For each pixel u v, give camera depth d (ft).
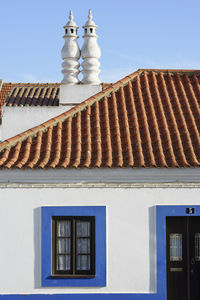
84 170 36.96
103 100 46.26
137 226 37.27
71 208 37.11
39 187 37.19
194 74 50.65
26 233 37.11
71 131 42.01
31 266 37.01
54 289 36.86
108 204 37.29
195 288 37.96
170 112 43.96
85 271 37.19
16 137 41.11
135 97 46.62
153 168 36.99
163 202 37.35
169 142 39.91
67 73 49.88
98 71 50.11
